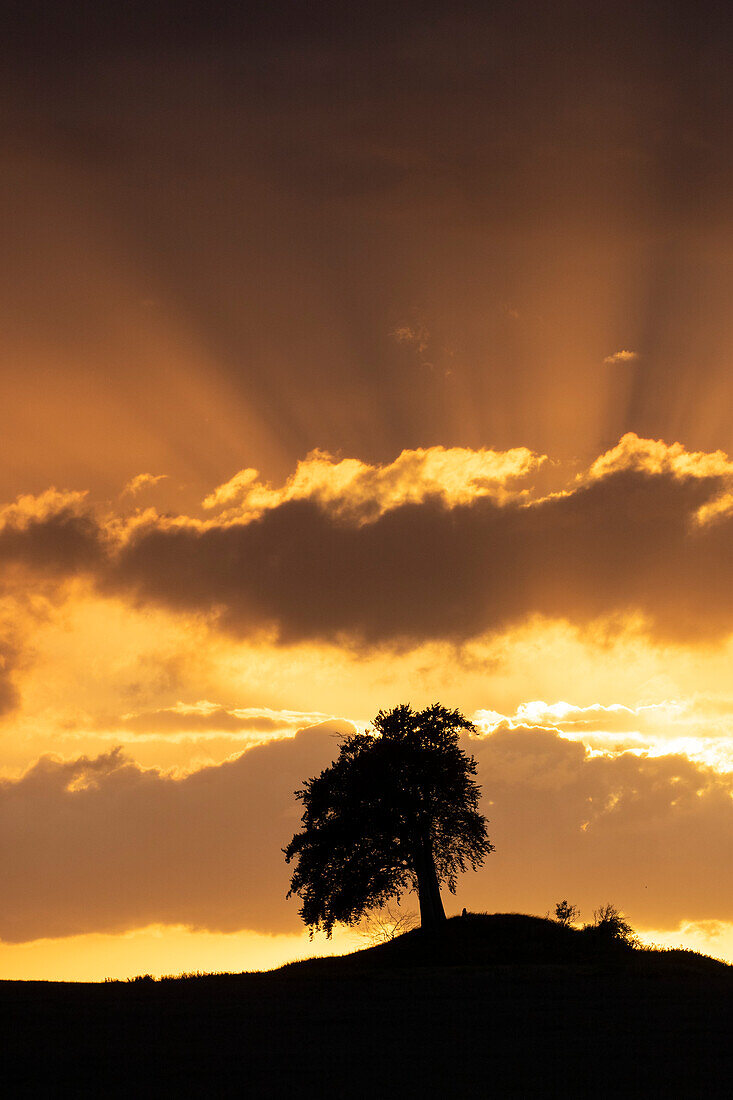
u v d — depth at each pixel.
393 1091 123.12
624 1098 118.44
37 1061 140.38
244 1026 167.38
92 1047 150.00
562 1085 124.94
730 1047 145.75
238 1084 127.25
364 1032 161.38
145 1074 132.88
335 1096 120.94
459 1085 125.62
